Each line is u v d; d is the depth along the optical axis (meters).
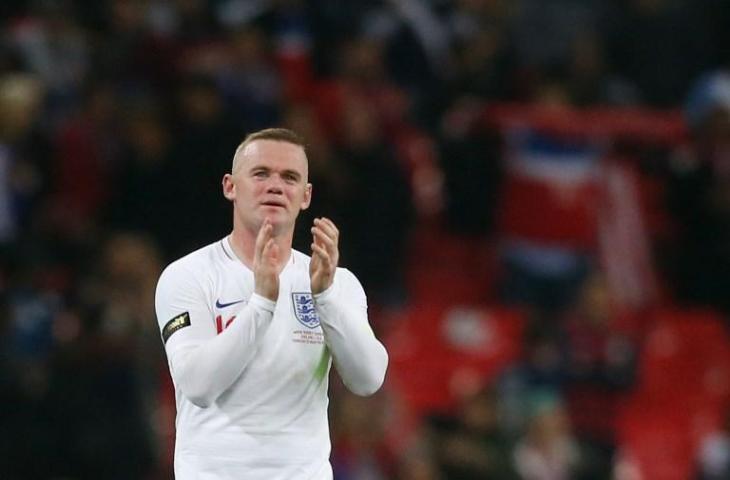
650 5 65.75
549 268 59.88
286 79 58.53
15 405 46.50
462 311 57.31
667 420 56.78
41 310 49.75
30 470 46.31
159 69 56.19
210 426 26.06
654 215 61.72
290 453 26.11
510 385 54.75
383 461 49.78
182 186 53.50
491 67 61.28
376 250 55.53
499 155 59.84
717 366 58.97
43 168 53.88
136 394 47.12
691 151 61.53
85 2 59.00
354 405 49.53
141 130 54.16
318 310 25.84
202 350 25.41
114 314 47.50
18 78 54.19
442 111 60.62
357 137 55.78
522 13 65.50
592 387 56.06
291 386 26.19
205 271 26.55
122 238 49.31
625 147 61.84
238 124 54.31
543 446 51.72
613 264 60.12
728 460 56.22
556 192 60.16
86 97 56.16
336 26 60.56
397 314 56.50
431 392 55.00
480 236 60.19
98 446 46.34
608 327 56.50
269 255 25.39
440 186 60.09
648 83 65.00
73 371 46.91
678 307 61.44
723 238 61.16
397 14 61.62
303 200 26.66
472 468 50.84
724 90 63.19
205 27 59.16
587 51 62.41
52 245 51.91
